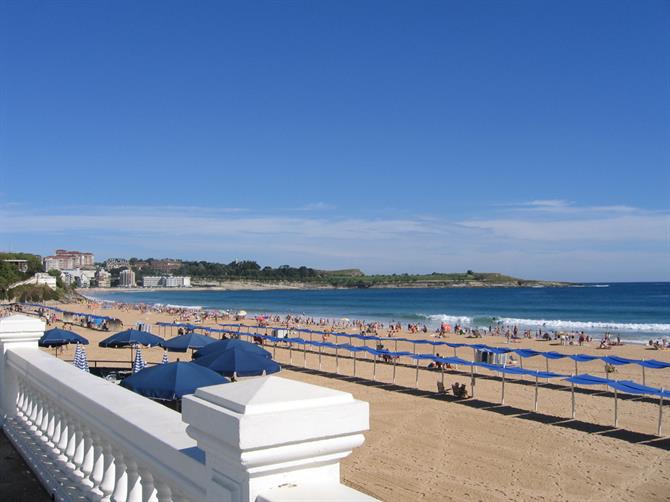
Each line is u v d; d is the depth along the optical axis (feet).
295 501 5.09
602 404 66.90
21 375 16.78
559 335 163.32
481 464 45.21
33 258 425.28
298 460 5.47
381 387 77.77
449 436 52.90
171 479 7.27
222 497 5.69
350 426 5.58
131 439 8.62
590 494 39.34
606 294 525.34
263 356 51.44
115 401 10.10
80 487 11.95
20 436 16.49
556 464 45.34
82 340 70.03
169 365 31.22
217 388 6.10
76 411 11.39
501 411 63.00
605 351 135.95
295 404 5.47
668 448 49.55
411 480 41.57
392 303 438.40
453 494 38.99
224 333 141.49
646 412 62.85
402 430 54.85
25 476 15.08
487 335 177.78
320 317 278.26
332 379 84.53
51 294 387.34
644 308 325.62
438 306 384.47
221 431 5.36
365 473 42.93
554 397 70.69
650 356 126.82
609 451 48.78
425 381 82.12
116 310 300.61
